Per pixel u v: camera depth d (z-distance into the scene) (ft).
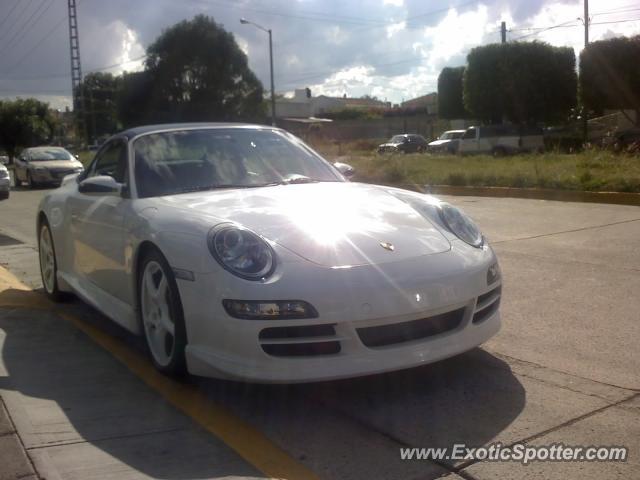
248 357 10.78
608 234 26.89
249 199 13.57
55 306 19.02
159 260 12.41
